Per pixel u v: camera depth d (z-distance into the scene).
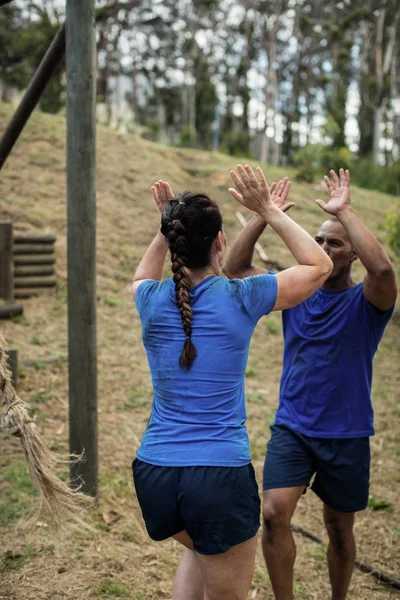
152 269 2.43
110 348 6.64
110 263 8.49
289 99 41.56
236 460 1.97
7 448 4.52
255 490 2.04
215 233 2.10
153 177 11.10
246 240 2.88
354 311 2.77
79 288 3.74
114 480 4.24
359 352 2.78
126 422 5.20
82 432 3.80
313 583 3.37
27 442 2.34
